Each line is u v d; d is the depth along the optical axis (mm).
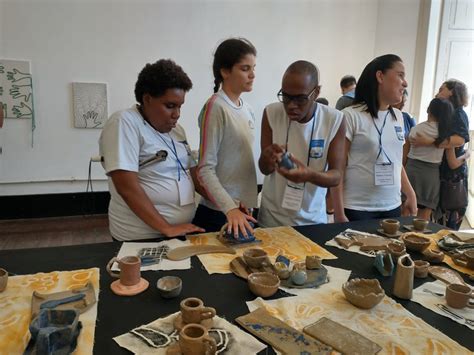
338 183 1589
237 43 1646
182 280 1146
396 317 976
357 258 1353
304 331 901
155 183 1471
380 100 1847
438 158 2973
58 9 3848
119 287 1066
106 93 4125
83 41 3975
